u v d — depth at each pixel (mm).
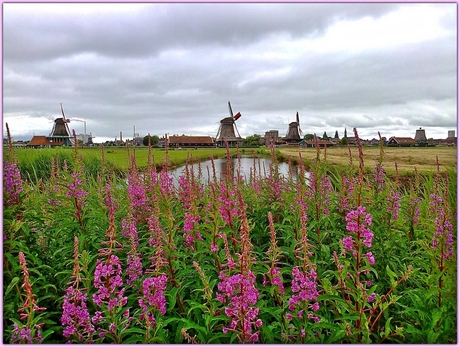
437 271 3572
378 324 3732
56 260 4707
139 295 3916
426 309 3312
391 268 4508
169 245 3953
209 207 5055
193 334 3639
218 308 3521
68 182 5301
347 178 5574
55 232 5074
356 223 3525
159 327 3207
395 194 5129
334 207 5543
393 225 5363
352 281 3527
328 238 5477
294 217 5168
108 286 3295
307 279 3195
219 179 6461
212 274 4449
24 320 3555
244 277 3002
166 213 4867
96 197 6309
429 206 5254
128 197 6070
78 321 3287
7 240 3953
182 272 3959
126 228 4898
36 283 4215
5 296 3555
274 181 6906
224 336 3154
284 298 3490
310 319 3500
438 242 3602
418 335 3266
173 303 3615
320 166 5648
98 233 5258
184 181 6684
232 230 4809
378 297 3266
